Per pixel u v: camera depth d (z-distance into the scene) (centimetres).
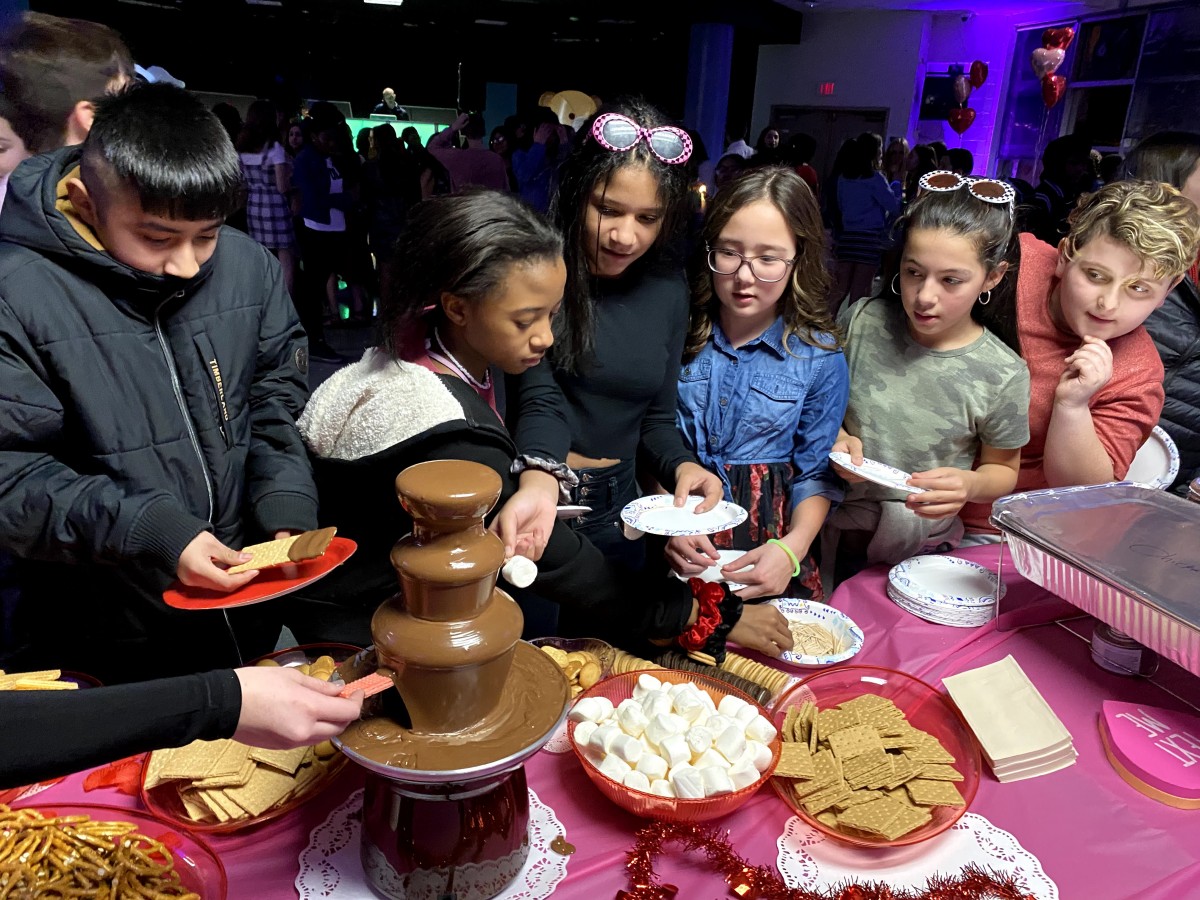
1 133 161
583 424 167
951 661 133
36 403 117
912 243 157
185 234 111
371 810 81
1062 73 859
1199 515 135
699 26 943
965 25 953
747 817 99
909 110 996
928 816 96
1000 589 141
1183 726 113
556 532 122
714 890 89
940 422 173
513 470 119
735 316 171
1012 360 168
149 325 125
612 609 126
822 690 122
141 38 824
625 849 93
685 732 101
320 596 125
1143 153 201
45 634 141
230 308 136
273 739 73
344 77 1029
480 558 71
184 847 88
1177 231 149
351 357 538
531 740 76
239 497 141
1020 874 92
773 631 134
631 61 1084
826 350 170
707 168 684
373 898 84
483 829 80
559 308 152
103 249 117
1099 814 102
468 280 108
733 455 176
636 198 144
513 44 1064
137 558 111
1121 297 155
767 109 1095
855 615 150
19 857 85
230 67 905
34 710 67
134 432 126
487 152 584
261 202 502
